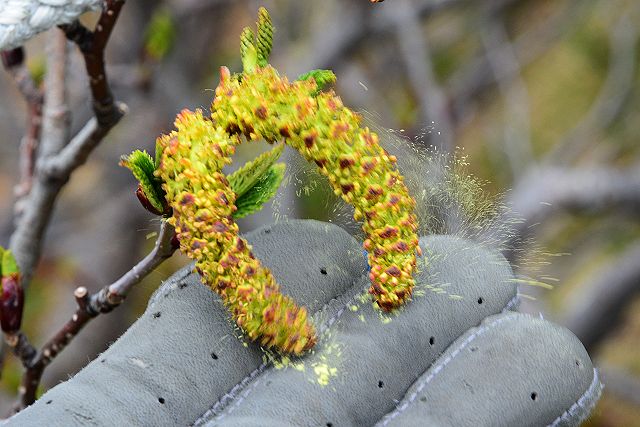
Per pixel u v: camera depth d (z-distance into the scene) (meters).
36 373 0.76
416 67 1.23
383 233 0.65
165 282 0.67
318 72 0.65
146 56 0.96
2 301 0.74
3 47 0.66
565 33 1.63
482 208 0.69
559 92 1.82
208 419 0.64
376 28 1.26
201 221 0.64
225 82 0.65
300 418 0.64
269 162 0.67
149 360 0.65
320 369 0.65
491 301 0.67
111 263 1.32
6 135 1.49
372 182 0.65
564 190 1.25
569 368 0.66
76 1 0.67
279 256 0.67
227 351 0.65
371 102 1.30
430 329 0.66
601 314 1.26
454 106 1.41
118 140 1.34
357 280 0.67
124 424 0.64
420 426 0.64
